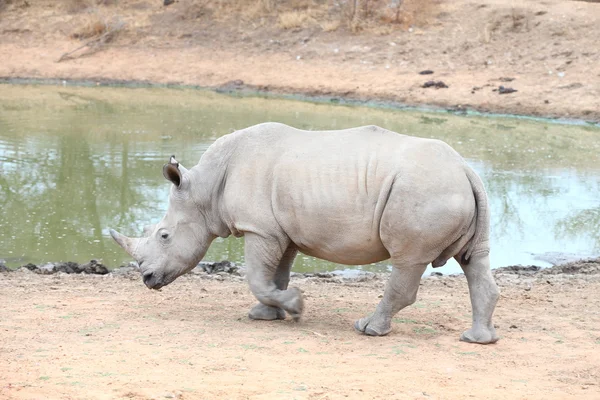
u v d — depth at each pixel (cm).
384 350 931
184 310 1127
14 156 2398
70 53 4488
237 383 778
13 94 3753
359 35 4362
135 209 1897
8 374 790
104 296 1212
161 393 738
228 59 4344
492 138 2891
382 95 3688
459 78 3781
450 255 976
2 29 4762
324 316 1110
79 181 2128
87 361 845
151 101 3619
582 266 1538
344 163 981
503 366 882
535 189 2167
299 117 3212
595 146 2789
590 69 3681
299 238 1014
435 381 810
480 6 4400
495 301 977
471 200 953
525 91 3550
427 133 2928
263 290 1035
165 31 4688
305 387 768
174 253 1077
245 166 1035
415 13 4453
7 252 1609
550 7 4269
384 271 1567
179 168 1083
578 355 930
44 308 1109
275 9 4750
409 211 935
